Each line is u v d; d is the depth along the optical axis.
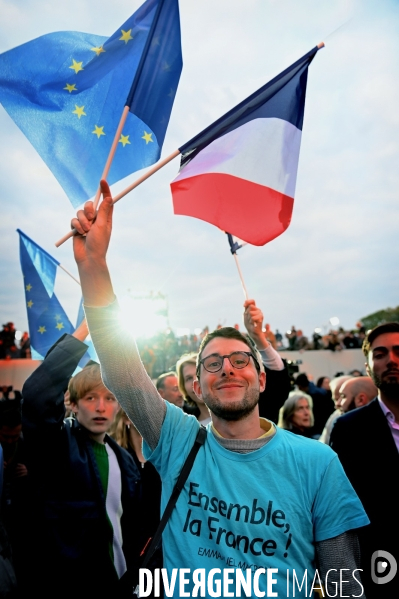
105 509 2.64
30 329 4.33
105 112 2.78
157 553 2.05
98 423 2.84
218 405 1.91
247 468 1.83
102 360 1.93
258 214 2.80
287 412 5.13
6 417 3.46
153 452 2.03
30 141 2.72
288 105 2.91
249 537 1.72
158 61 2.68
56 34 2.80
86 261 1.90
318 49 2.93
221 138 2.82
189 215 2.74
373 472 2.72
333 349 21.59
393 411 2.86
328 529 1.76
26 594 2.49
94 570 2.51
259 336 3.07
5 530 2.49
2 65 2.71
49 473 2.59
